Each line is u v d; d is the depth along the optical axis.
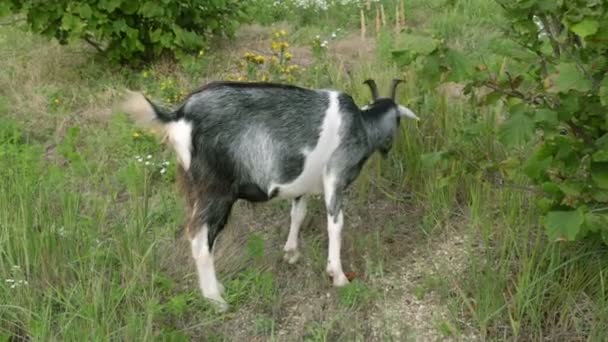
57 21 5.70
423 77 3.18
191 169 3.58
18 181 4.18
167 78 5.57
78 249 3.86
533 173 3.20
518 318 3.48
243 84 3.59
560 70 2.96
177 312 3.55
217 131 3.53
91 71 5.82
